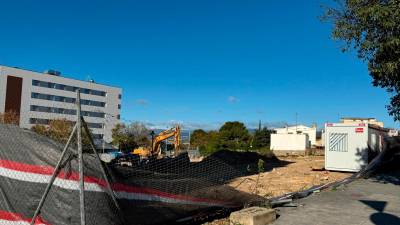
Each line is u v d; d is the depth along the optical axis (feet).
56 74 376.89
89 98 398.62
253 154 120.06
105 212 20.53
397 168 66.90
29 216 19.53
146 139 183.73
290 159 128.88
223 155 109.81
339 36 36.47
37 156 19.83
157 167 25.99
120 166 22.22
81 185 18.17
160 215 24.04
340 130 67.26
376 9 32.48
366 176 55.06
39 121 358.02
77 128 18.70
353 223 28.81
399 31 32.99
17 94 344.90
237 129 264.52
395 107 40.73
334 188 44.57
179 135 136.46
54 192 19.66
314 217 30.45
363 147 65.26
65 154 19.75
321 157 145.38
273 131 297.53
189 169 27.37
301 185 51.31
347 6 36.52
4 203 19.54
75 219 19.58
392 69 33.91
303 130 337.11
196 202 26.81
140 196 22.81
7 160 19.79
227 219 29.40
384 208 34.01
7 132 19.94
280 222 28.73
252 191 45.60
